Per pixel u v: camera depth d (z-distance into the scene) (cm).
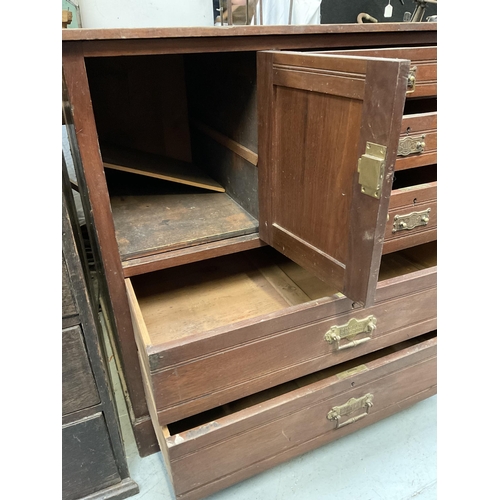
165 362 67
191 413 75
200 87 111
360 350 89
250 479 95
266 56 74
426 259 122
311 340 80
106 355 113
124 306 85
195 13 115
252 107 85
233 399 78
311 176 71
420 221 100
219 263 115
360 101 57
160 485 94
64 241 64
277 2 136
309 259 77
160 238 88
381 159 55
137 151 119
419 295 90
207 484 82
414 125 89
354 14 148
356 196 62
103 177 73
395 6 149
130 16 110
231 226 93
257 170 89
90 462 85
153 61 115
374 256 61
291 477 96
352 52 78
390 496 91
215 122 106
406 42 88
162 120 122
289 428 86
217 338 70
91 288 119
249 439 81
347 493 92
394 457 100
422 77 87
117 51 66
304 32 76
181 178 107
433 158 95
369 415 98
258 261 116
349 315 82
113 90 114
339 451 102
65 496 87
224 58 94
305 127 69
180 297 101
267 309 97
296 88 69
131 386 94
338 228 68
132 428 99
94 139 70
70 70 64
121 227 93
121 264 81
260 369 77
